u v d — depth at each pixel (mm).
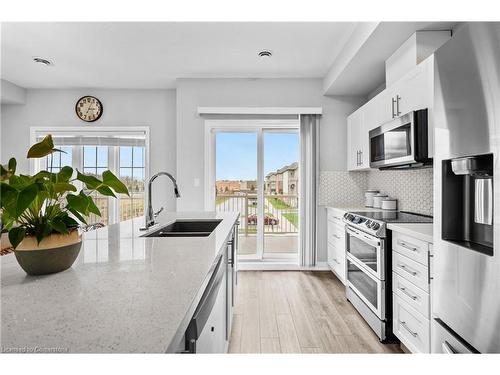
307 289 3037
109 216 4340
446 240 1175
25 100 4172
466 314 1056
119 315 616
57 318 601
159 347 500
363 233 2305
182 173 3762
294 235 4098
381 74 3078
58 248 879
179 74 3668
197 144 3771
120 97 4219
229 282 1792
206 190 3758
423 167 2328
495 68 901
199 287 791
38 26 2605
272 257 3947
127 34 2738
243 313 2455
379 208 3145
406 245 1794
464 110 1047
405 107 2176
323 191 3766
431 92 1866
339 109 3768
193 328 709
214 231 1685
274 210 4062
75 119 4211
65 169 886
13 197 740
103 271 917
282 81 3764
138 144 4340
